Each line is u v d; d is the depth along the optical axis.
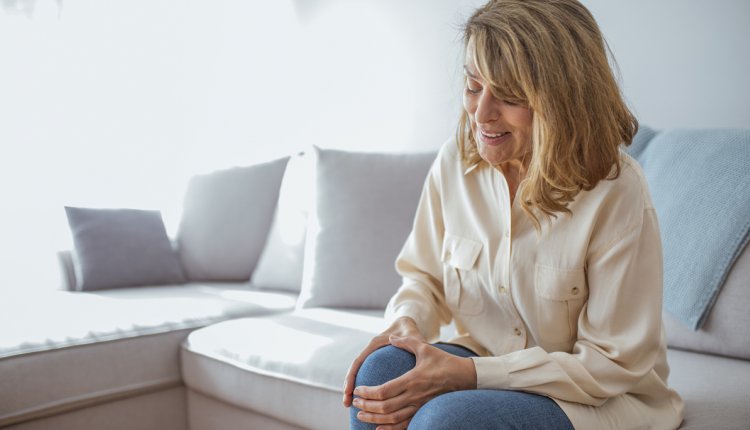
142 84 3.35
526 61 0.98
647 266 1.03
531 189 1.04
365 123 3.21
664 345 1.16
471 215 1.24
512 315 1.21
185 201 3.11
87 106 3.18
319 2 3.38
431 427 0.91
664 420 1.11
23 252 2.88
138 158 3.33
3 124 2.96
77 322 2.05
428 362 1.06
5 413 1.79
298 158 2.97
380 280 2.22
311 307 2.29
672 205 1.67
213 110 3.60
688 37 2.02
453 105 2.79
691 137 1.73
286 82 3.57
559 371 1.01
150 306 2.29
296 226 2.76
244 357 1.84
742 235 1.51
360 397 1.05
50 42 3.08
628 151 1.88
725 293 1.52
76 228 2.74
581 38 1.01
